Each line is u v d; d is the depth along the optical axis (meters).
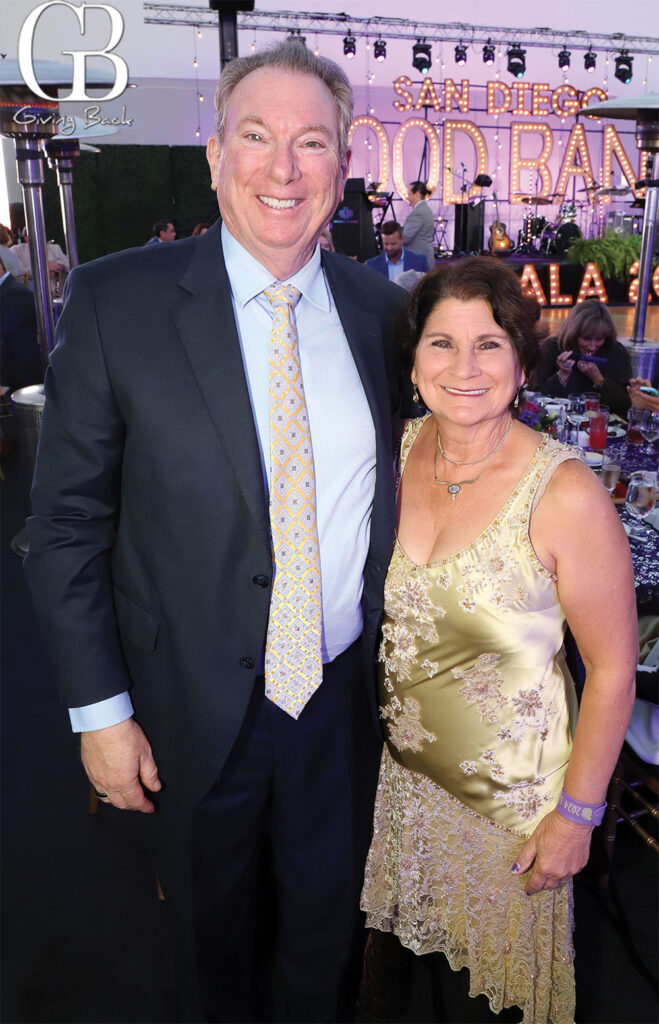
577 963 1.91
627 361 4.05
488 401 1.28
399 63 12.34
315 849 1.62
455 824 1.51
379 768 1.72
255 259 1.30
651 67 12.97
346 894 1.69
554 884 1.43
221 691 1.38
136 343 1.25
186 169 12.23
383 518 1.42
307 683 1.41
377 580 1.45
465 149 13.38
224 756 1.40
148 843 2.34
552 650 1.37
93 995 1.87
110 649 1.38
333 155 1.26
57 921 2.07
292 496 1.32
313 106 1.23
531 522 1.28
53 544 1.32
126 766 1.41
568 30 11.80
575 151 13.12
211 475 1.27
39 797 2.54
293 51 1.27
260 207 1.24
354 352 1.40
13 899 2.14
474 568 1.31
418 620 1.39
